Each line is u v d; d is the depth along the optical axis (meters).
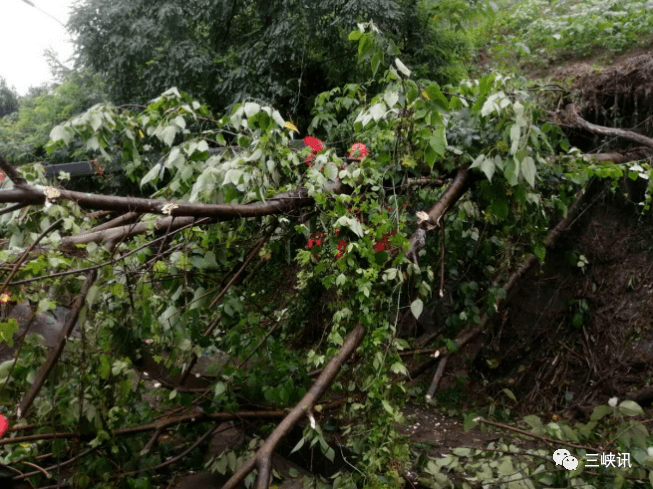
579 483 2.61
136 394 3.07
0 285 2.02
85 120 2.98
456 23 6.77
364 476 2.44
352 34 2.66
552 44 6.57
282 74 6.98
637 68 4.50
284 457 3.40
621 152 4.12
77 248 2.22
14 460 2.63
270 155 2.88
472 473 2.99
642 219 4.55
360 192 2.85
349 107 3.48
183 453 3.09
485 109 2.79
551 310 4.85
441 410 4.34
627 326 4.38
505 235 3.96
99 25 7.30
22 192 1.93
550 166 3.45
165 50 7.24
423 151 2.85
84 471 2.63
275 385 3.13
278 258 3.41
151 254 2.41
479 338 5.00
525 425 4.02
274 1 6.84
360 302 2.42
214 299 2.82
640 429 2.50
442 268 3.03
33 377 2.36
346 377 2.60
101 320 2.45
